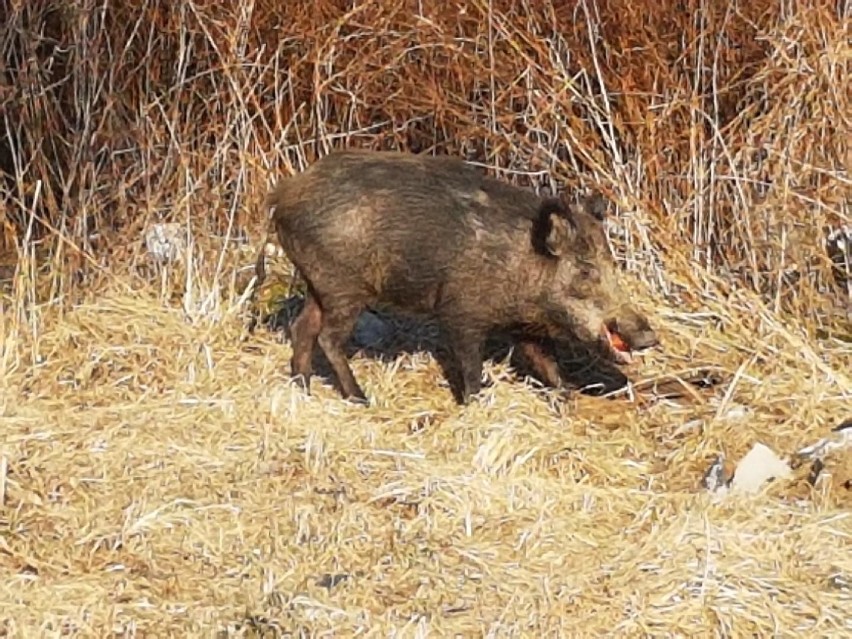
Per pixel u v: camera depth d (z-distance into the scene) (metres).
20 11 10.02
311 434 7.50
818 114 9.67
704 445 7.93
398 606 6.14
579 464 7.63
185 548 6.55
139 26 10.41
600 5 10.29
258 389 8.27
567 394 8.66
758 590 6.18
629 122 10.04
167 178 10.24
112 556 6.48
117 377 8.52
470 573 6.38
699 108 9.91
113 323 9.12
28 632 5.81
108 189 10.22
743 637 5.91
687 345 9.20
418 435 7.88
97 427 7.66
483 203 8.16
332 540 6.62
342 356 8.36
